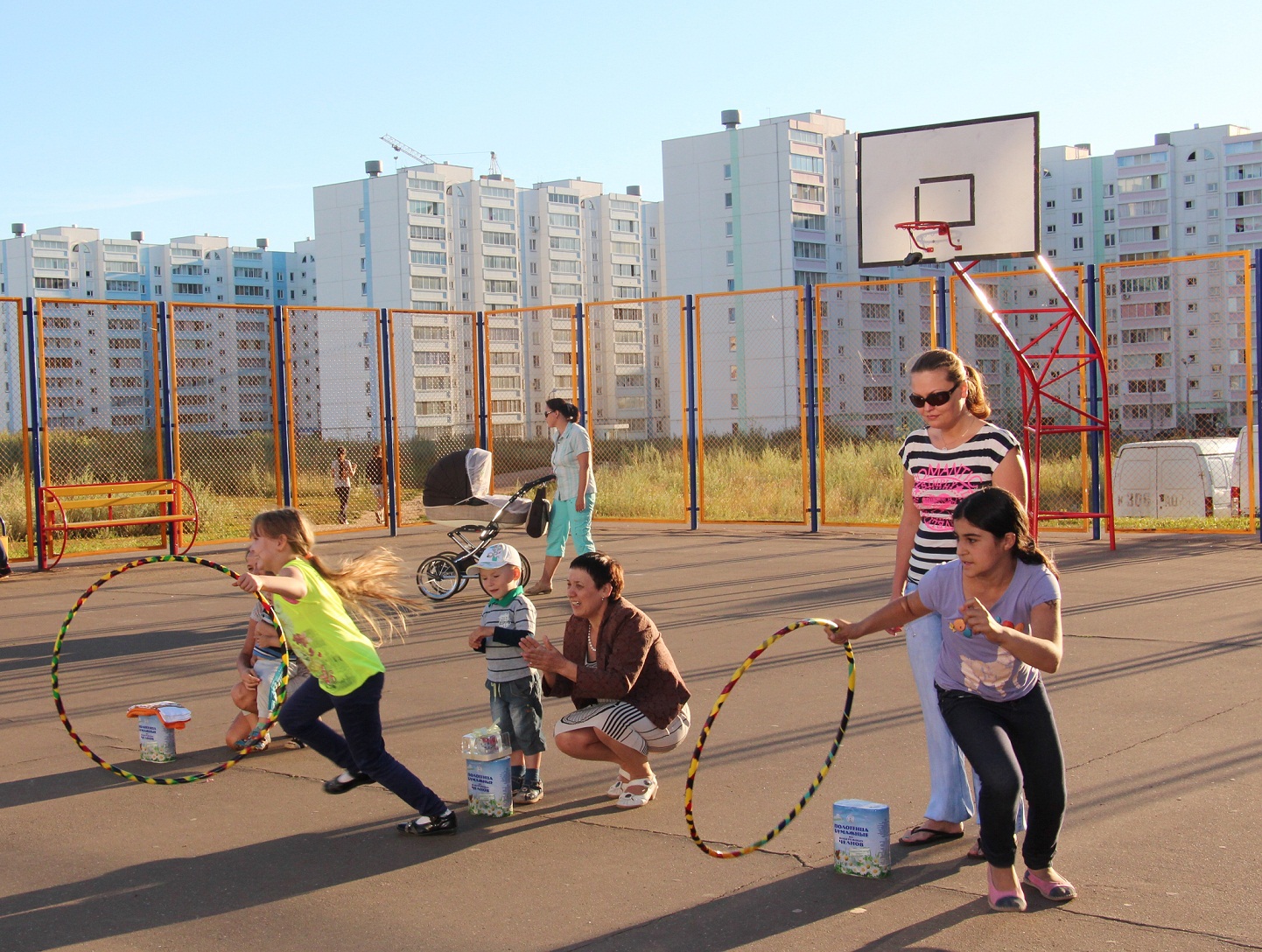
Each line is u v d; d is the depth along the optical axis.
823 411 16.83
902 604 4.49
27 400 14.91
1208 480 18.47
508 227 101.00
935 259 12.75
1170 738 6.16
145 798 5.85
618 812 5.44
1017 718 4.28
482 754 5.41
